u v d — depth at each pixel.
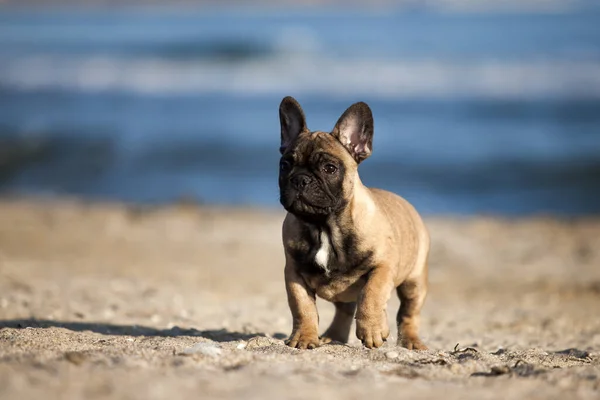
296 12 89.81
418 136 27.94
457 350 6.43
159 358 5.09
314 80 37.88
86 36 55.69
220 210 17.91
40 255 13.00
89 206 18.19
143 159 25.30
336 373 4.92
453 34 52.16
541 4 91.69
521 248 14.94
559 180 22.61
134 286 10.67
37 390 4.08
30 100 35.00
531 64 39.38
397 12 84.44
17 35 57.62
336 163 6.21
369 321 6.09
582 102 32.50
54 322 7.73
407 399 4.28
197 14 85.38
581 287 11.82
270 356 5.36
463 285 12.16
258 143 27.23
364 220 6.19
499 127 29.11
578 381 4.93
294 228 6.29
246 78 39.06
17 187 21.95
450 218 17.80
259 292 11.01
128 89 37.31
